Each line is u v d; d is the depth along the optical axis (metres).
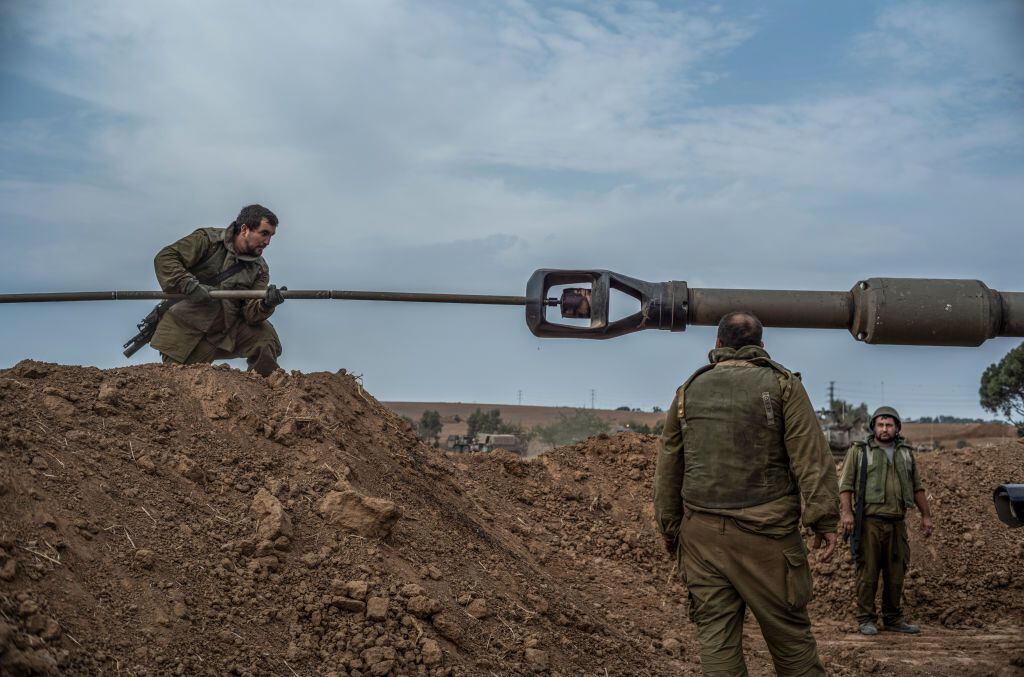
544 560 7.91
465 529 6.66
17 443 4.86
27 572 3.99
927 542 9.75
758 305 4.93
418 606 4.95
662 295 4.85
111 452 5.21
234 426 6.09
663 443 4.95
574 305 4.83
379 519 5.43
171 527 4.81
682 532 4.81
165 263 6.87
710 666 4.60
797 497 4.64
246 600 4.55
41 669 3.45
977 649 7.61
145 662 3.88
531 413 113.94
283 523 5.12
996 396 50.56
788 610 4.59
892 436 8.30
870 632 8.12
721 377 4.73
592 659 5.55
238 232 7.25
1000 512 5.91
